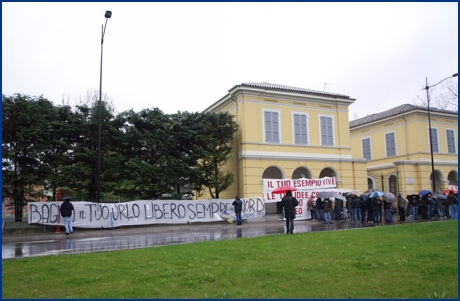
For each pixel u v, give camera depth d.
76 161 21.69
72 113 21.94
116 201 20.95
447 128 37.81
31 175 19.77
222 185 24.66
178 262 8.84
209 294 6.25
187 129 24.69
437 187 36.91
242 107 27.00
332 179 26.09
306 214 24.75
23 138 19.44
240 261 8.88
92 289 6.67
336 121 30.70
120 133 23.28
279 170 28.03
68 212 17.64
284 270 7.77
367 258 8.81
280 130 28.09
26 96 20.78
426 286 6.48
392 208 24.33
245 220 23.69
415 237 12.42
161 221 21.45
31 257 10.25
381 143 39.81
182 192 24.27
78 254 10.55
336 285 6.64
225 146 25.89
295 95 28.69
